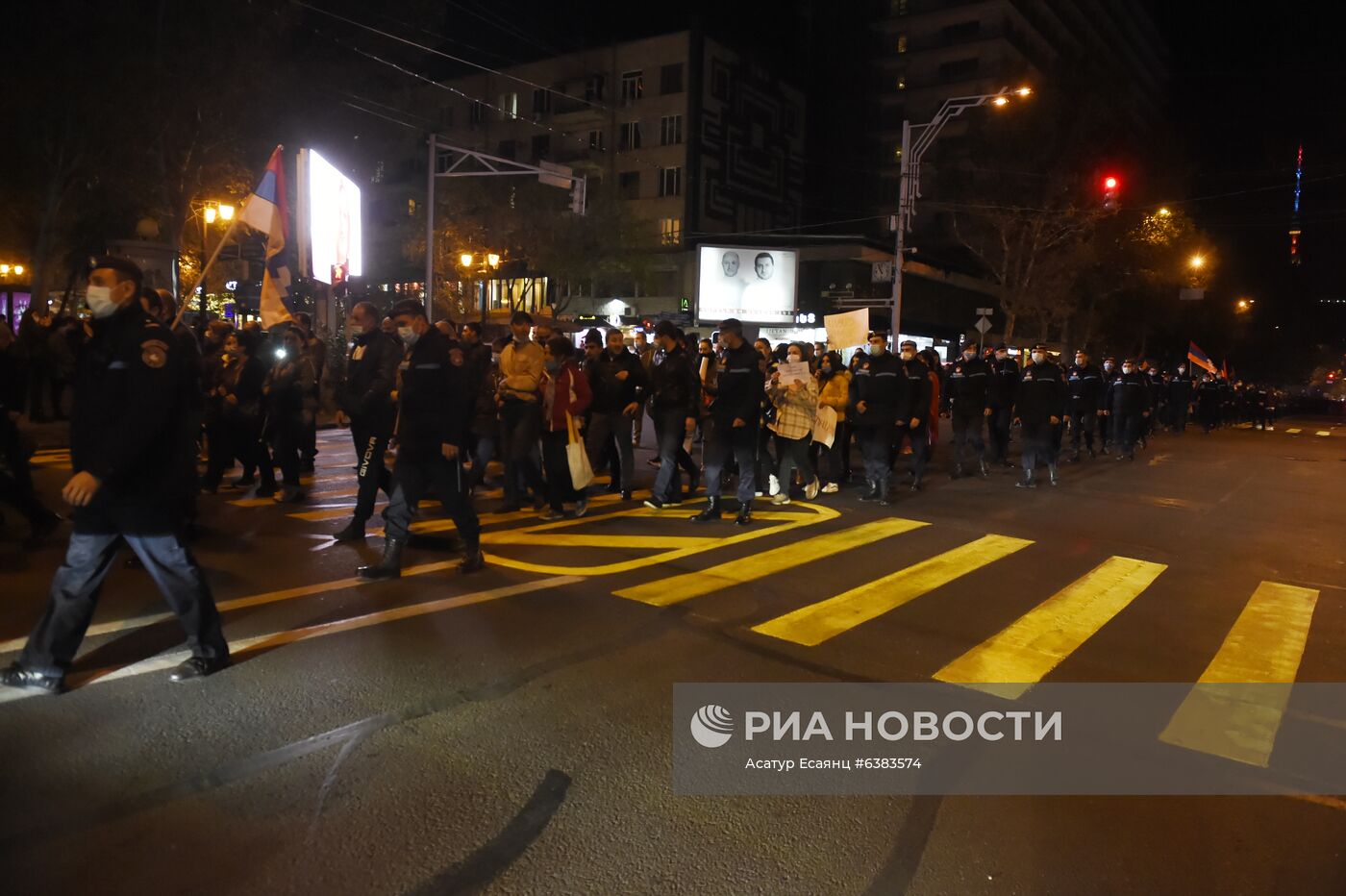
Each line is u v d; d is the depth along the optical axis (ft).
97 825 10.37
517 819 10.93
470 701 14.28
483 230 129.39
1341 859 10.83
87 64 65.41
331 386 39.63
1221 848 11.00
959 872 10.28
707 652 17.13
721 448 29.60
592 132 184.34
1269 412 119.75
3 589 19.16
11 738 12.37
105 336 13.30
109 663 15.17
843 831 11.04
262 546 24.11
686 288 161.89
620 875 9.88
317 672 15.12
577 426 29.37
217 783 11.43
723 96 181.78
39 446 41.91
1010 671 16.87
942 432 77.66
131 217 85.92
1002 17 204.44
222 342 33.22
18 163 74.49
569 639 17.37
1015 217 119.24
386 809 11.00
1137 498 40.32
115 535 13.97
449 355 20.98
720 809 11.41
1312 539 32.09
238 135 74.38
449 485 21.29
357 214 80.07
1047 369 41.70
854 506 34.76
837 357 41.39
